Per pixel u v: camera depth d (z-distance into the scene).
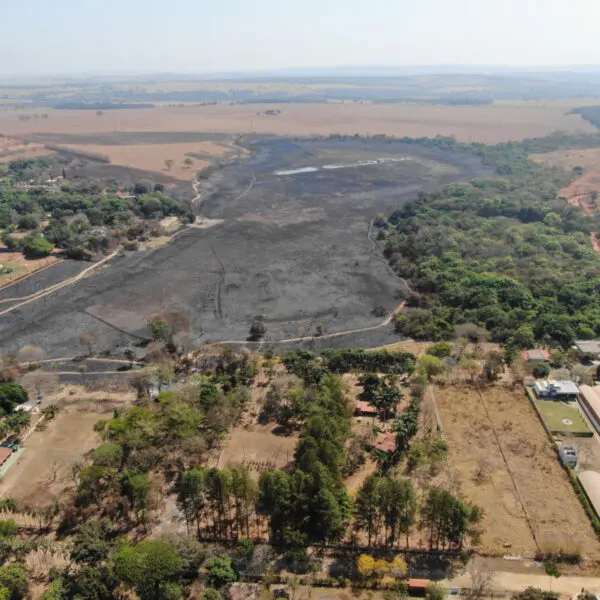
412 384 98.06
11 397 94.12
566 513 70.75
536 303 132.38
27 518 71.06
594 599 56.50
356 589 60.53
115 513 70.94
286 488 67.44
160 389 100.25
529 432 87.25
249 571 62.31
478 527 68.06
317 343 124.50
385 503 64.62
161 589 56.62
